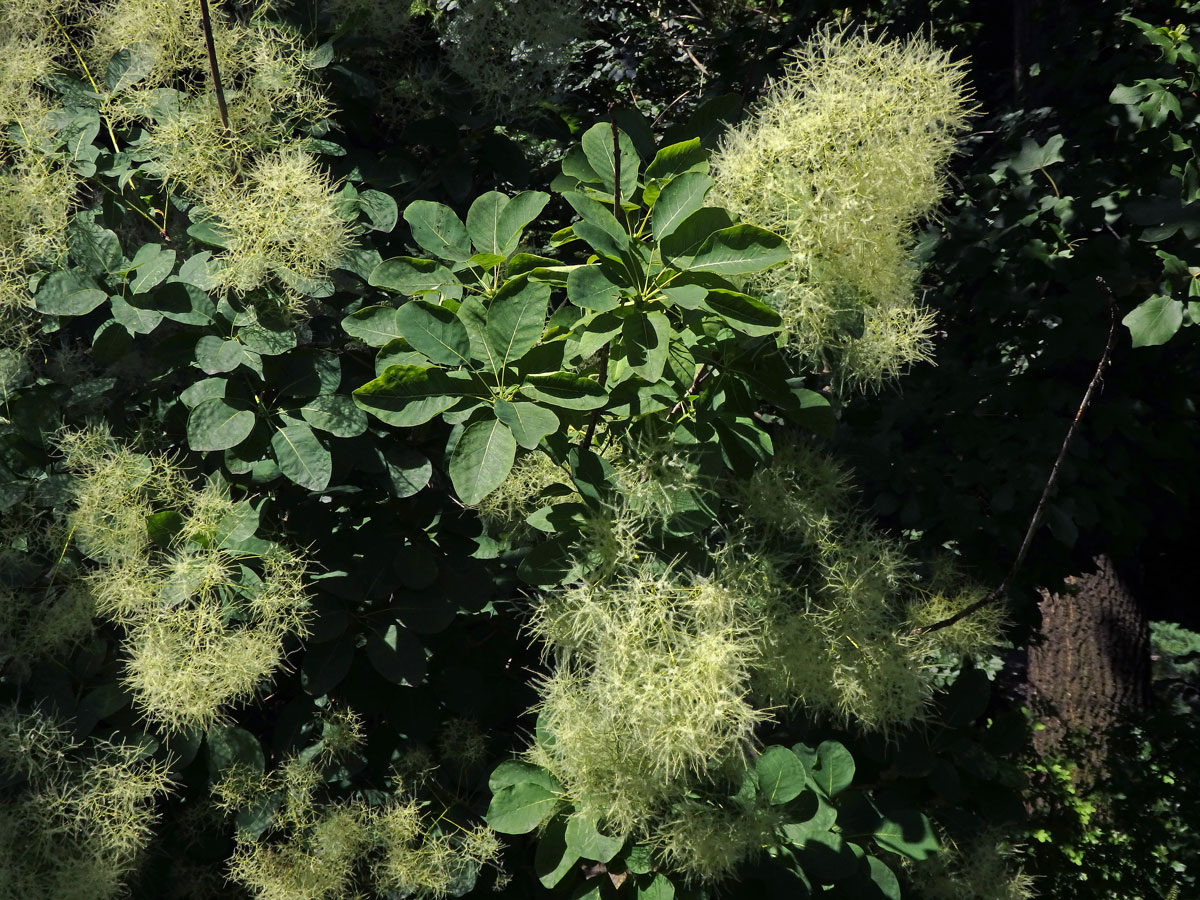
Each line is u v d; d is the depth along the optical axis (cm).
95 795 165
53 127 192
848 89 158
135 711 178
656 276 154
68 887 160
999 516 284
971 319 318
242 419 173
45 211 179
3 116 187
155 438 195
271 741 205
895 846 193
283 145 196
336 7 215
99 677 181
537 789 177
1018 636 309
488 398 152
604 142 177
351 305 201
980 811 215
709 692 142
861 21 393
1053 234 304
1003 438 287
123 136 206
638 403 161
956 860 208
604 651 149
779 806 172
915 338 178
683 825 162
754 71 332
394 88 230
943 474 291
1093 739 369
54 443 183
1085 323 278
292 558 179
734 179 163
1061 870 308
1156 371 293
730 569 173
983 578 285
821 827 183
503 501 200
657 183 175
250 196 175
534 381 153
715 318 161
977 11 536
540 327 152
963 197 342
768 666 176
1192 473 300
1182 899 318
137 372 194
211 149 182
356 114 222
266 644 172
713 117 204
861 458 266
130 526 175
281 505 197
